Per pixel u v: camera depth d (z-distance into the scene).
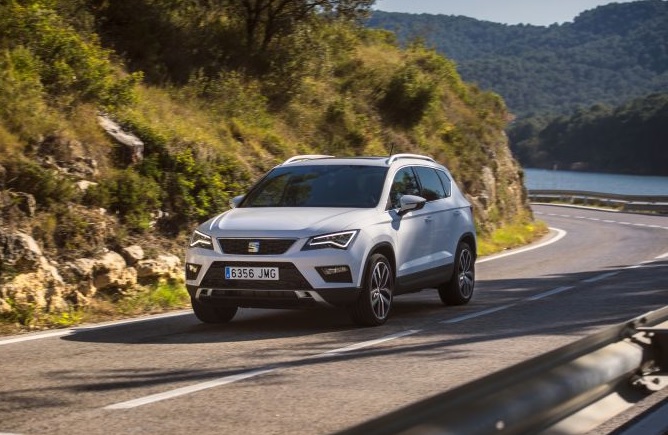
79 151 13.90
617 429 5.43
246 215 10.21
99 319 11.42
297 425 5.61
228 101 19.84
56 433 5.39
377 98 26.94
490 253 23.58
